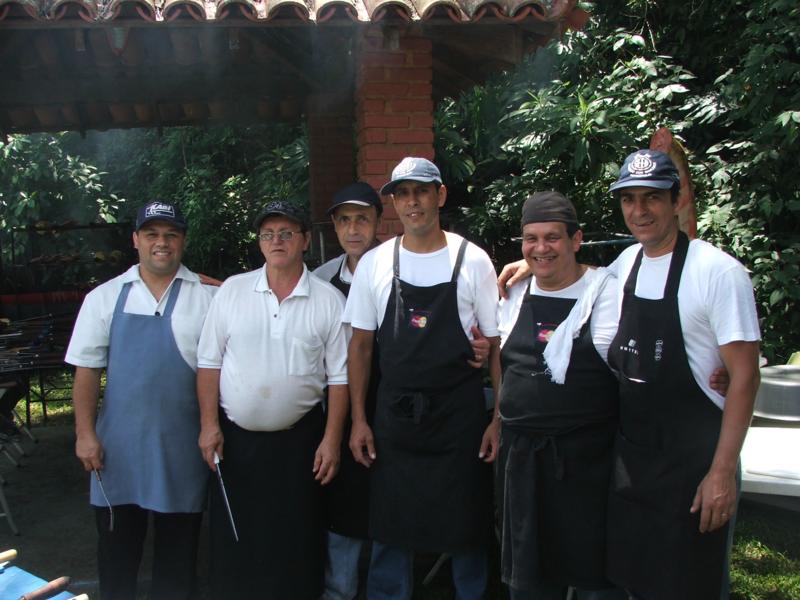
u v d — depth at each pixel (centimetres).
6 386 465
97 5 332
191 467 286
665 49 763
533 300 261
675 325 225
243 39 475
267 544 283
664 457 230
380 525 283
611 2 780
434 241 278
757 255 597
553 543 254
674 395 227
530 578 253
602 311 248
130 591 291
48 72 550
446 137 789
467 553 288
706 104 663
